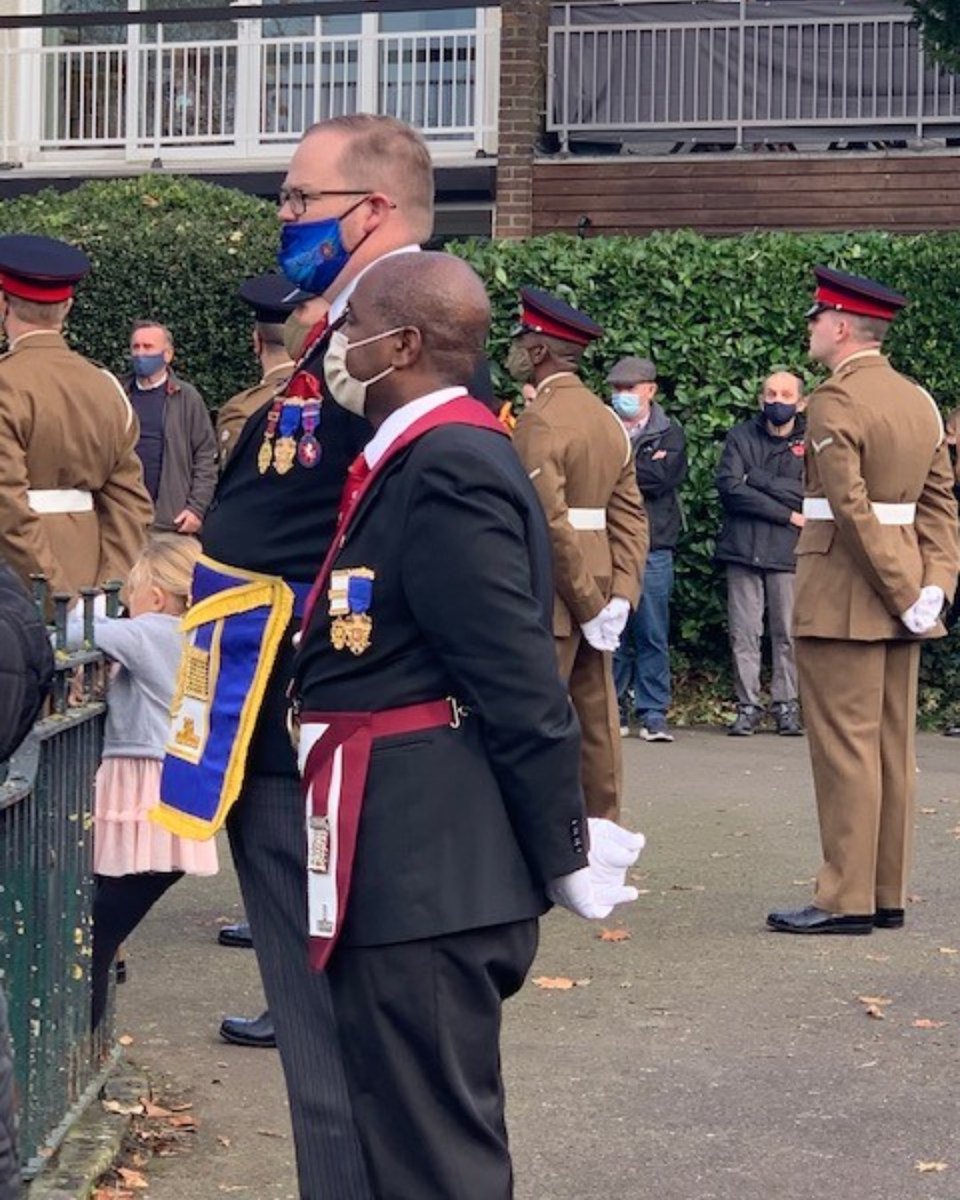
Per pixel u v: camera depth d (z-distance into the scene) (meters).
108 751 5.36
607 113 15.45
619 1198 4.79
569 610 7.55
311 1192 3.99
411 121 16.58
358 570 3.54
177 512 10.88
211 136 16.84
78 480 6.50
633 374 11.47
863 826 7.23
